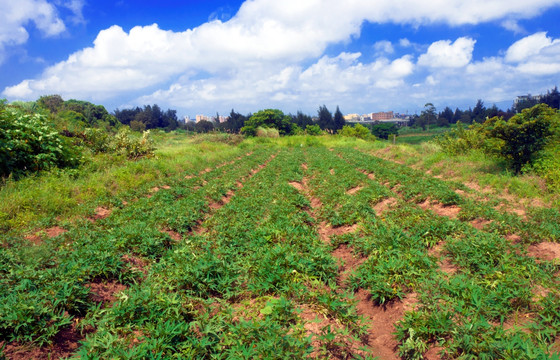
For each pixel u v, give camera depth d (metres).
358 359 3.86
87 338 3.67
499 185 11.66
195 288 5.13
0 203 8.12
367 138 55.41
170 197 11.02
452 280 4.92
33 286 4.45
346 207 9.30
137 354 3.41
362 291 5.55
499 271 5.13
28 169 11.33
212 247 6.79
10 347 3.60
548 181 10.80
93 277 5.08
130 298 4.34
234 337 3.94
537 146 12.69
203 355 3.74
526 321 4.25
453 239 6.57
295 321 4.38
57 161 12.55
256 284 5.22
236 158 26.23
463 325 3.92
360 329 4.38
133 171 14.34
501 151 13.63
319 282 5.31
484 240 6.04
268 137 48.94
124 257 5.93
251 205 10.35
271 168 19.20
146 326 3.96
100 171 13.75
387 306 4.97
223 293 5.27
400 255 5.74
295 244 6.74
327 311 4.62
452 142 19.38
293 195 11.14
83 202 9.91
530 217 7.86
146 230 7.00
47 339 3.79
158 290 4.73
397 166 18.52
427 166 18.03
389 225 7.75
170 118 100.88
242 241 7.25
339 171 16.94
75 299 4.38
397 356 4.05
